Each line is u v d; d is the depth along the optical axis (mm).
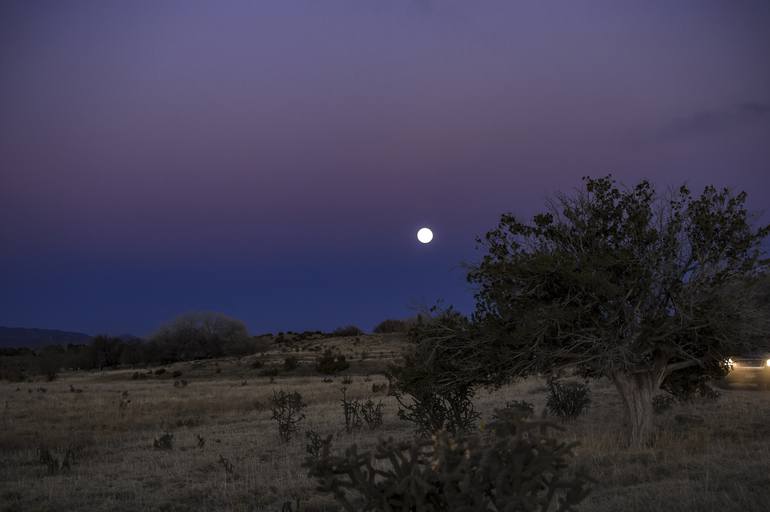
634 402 13812
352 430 17688
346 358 61250
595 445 12828
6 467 14148
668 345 13516
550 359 13625
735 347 13688
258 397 31016
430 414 14625
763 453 11117
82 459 14961
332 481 4172
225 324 73000
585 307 13055
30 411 26156
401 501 4027
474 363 13969
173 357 71562
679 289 13516
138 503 10219
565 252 13594
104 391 38312
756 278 13172
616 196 14000
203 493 10727
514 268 13328
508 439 3998
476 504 3887
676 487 8922
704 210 13469
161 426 21219
